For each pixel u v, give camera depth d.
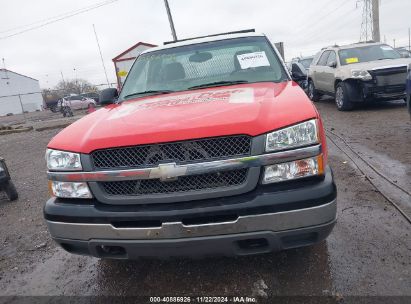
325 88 11.59
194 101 2.90
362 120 8.60
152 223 2.36
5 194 6.08
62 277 3.16
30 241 4.01
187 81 3.72
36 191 6.01
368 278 2.66
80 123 2.91
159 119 2.52
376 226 3.40
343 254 2.99
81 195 2.49
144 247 2.39
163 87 3.73
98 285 2.96
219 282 2.79
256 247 2.40
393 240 3.13
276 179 2.31
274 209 2.25
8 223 4.66
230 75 3.67
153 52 4.28
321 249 3.09
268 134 2.29
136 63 4.25
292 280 2.72
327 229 2.34
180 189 2.33
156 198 2.33
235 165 2.26
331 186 2.33
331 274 2.74
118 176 2.36
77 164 2.47
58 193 2.57
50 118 27.53
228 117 2.38
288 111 2.42
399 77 9.33
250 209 2.25
